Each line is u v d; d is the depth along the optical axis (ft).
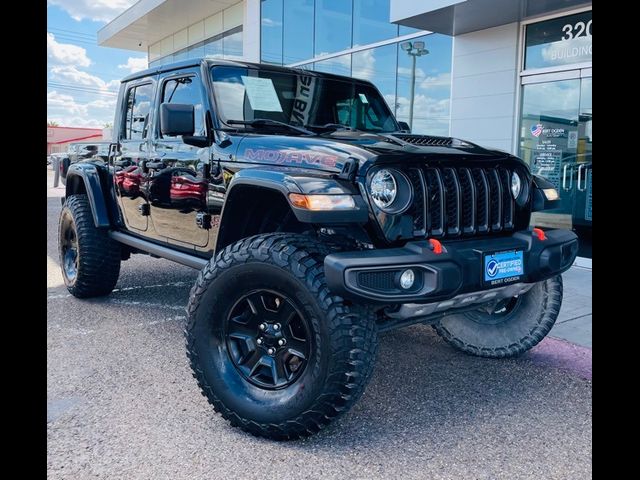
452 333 12.93
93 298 16.96
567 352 12.99
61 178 18.22
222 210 10.43
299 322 9.00
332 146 9.43
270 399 8.91
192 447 8.70
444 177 9.53
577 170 23.25
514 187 10.62
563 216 24.08
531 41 24.02
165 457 8.39
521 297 12.27
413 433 9.24
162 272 20.68
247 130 11.74
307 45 38.40
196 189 11.90
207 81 12.04
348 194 8.55
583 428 9.42
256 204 10.69
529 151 24.63
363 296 8.05
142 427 9.29
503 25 24.57
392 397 10.62
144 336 13.66
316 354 8.48
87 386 10.80
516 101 24.53
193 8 48.47
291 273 8.59
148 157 13.75
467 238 9.80
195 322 9.48
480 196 9.97
